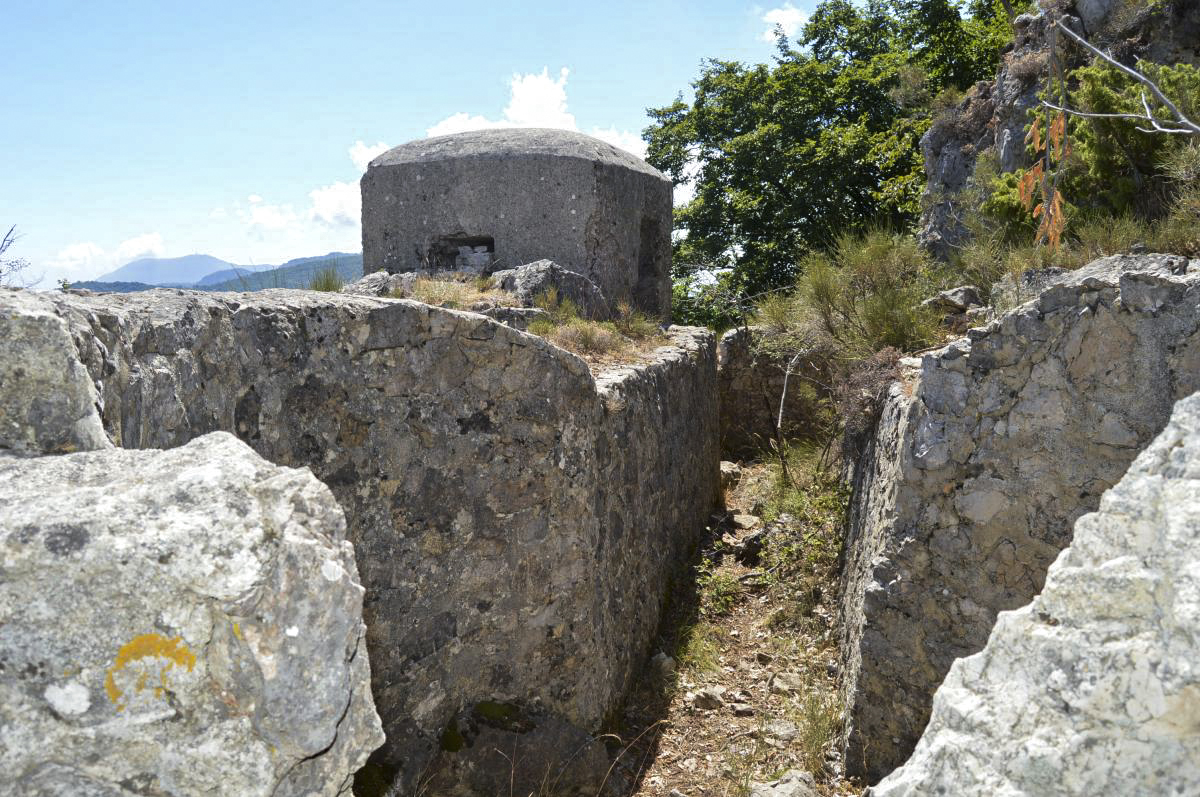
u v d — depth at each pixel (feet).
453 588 11.73
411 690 11.30
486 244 26.63
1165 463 4.22
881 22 63.36
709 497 25.99
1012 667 4.34
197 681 4.08
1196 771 3.73
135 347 6.89
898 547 11.92
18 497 4.21
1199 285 9.95
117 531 4.02
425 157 26.23
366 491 10.59
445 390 11.40
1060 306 10.71
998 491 11.23
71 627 3.93
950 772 4.33
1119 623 3.99
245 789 4.14
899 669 12.00
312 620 4.28
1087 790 3.89
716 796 12.21
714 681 15.66
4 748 3.86
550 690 12.86
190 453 4.72
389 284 21.81
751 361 31.81
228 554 4.08
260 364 9.14
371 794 10.46
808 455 25.89
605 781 12.17
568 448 12.92
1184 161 18.26
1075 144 21.75
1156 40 24.67
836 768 12.67
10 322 4.91
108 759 3.99
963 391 11.38
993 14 52.54
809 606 17.71
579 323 20.52
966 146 32.99
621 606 15.16
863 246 22.62
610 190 25.75
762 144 56.39
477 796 11.34
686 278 58.65
